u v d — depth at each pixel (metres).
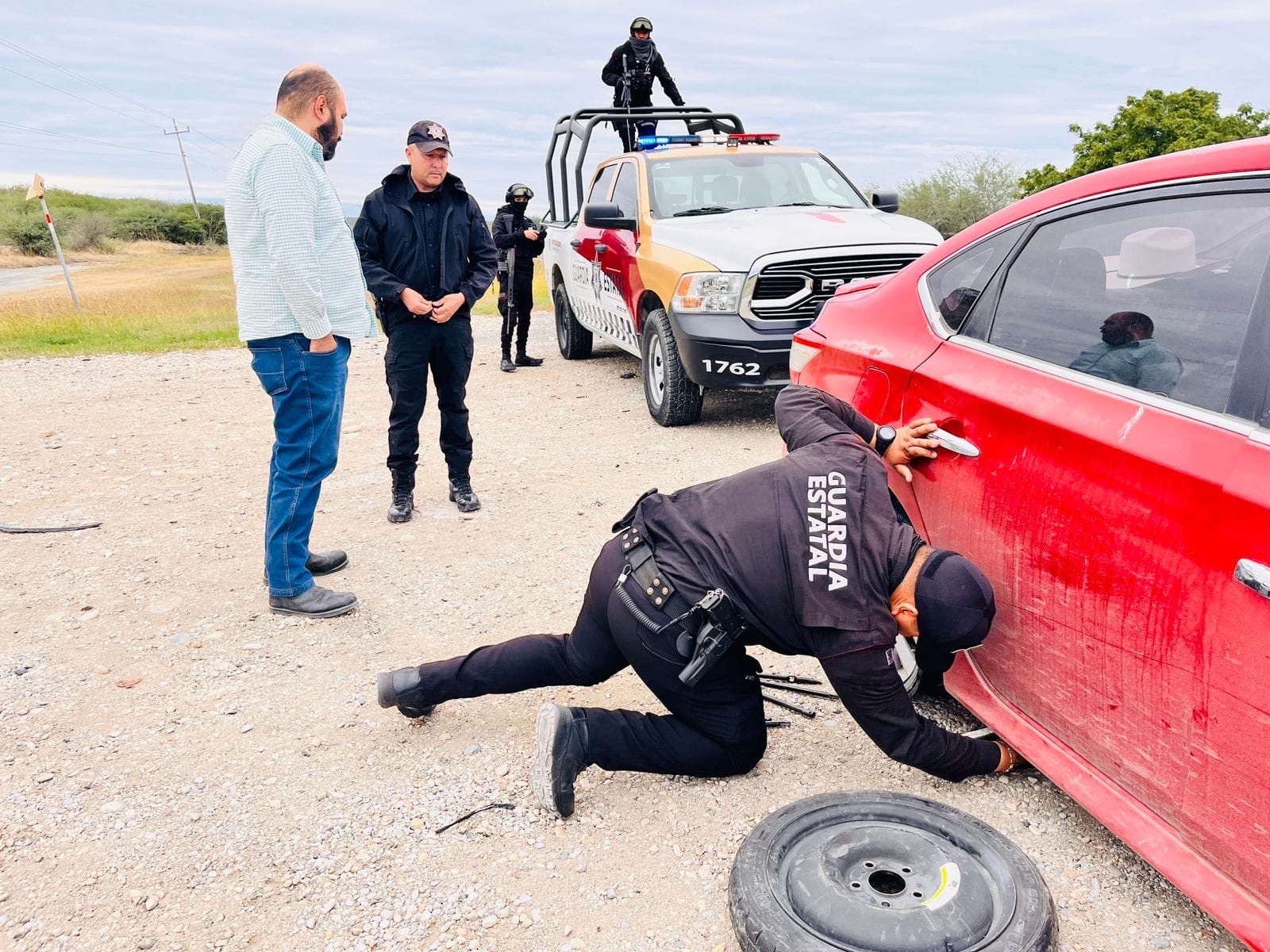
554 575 4.34
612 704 3.22
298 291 3.52
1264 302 1.88
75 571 4.61
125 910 2.36
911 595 2.21
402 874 2.45
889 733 2.36
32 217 77.56
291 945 2.23
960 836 2.22
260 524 5.23
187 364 10.97
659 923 2.25
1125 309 2.20
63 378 10.06
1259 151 2.00
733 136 7.94
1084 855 2.40
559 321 10.45
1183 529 1.86
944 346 2.77
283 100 3.57
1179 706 1.91
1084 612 2.15
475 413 7.80
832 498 2.26
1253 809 1.76
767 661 3.52
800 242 6.02
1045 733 2.40
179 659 3.68
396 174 4.63
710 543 2.36
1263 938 1.76
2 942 2.26
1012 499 2.36
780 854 2.18
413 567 4.51
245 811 2.73
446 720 3.18
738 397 8.00
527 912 2.30
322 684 3.46
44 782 2.89
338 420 3.94
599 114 9.58
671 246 6.59
